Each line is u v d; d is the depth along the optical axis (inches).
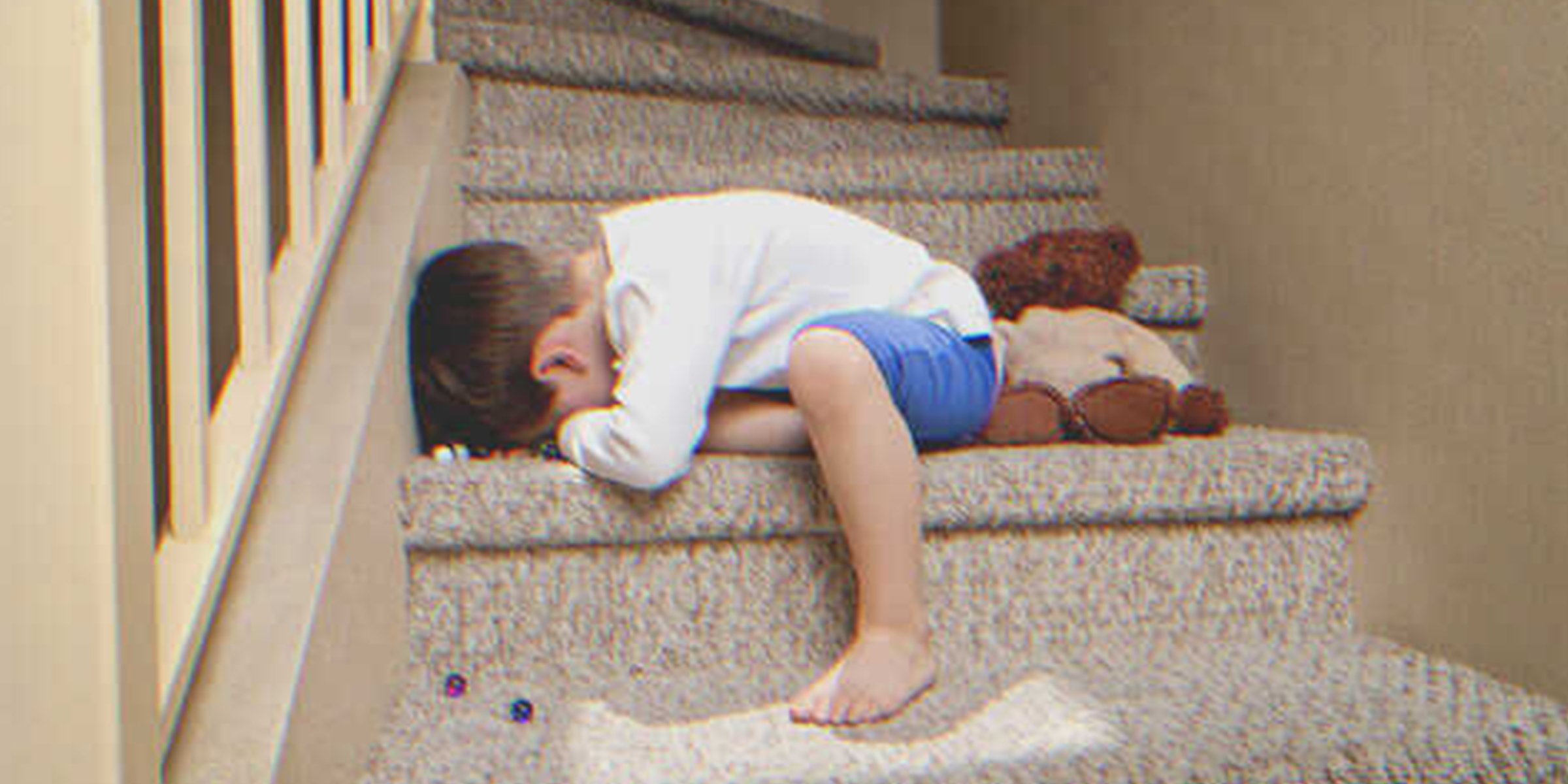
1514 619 37.5
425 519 37.9
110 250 21.4
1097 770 30.3
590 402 42.9
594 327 42.7
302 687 27.0
